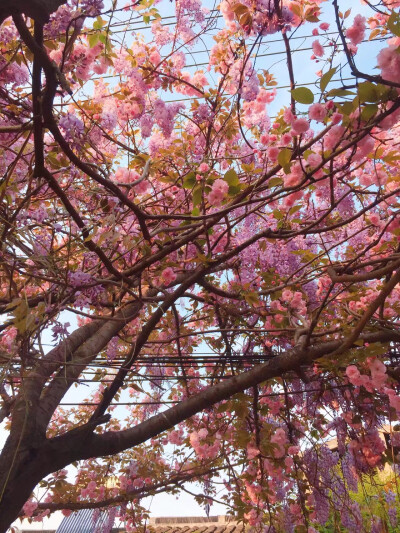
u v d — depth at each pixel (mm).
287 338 4691
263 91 3781
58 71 2072
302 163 2885
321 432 4855
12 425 3137
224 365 4418
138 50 3934
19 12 1822
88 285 2889
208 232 3568
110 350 4152
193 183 3148
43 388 3537
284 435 4062
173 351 5402
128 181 3494
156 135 4207
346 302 3693
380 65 2049
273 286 4355
